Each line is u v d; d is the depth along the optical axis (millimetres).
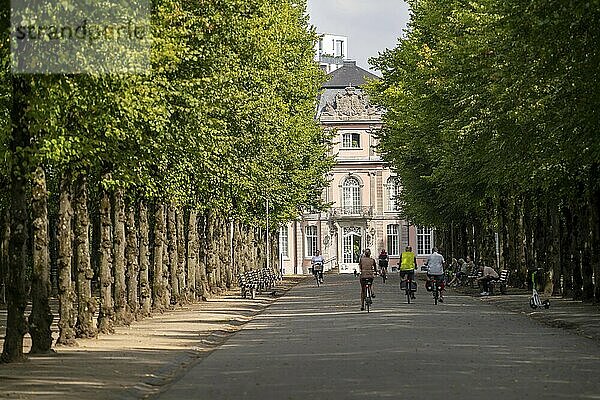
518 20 47500
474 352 39281
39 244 41406
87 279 49094
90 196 66750
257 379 31203
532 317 62781
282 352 40781
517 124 59469
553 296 84188
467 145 68562
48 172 50750
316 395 26766
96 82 38000
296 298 98875
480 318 61938
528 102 54375
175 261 78375
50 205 77188
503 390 27500
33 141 37969
